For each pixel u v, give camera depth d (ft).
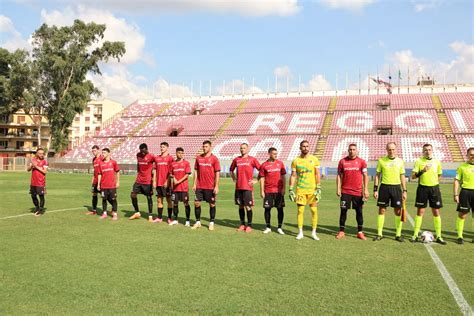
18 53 154.30
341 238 29.53
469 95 167.32
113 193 37.73
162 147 35.70
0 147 229.45
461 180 29.04
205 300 15.94
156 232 30.73
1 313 14.46
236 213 43.52
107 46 163.63
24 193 63.67
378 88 188.65
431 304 15.76
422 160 29.32
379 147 140.36
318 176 29.37
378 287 17.78
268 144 155.53
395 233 32.24
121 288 17.25
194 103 208.54
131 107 216.74
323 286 17.85
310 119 168.96
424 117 155.22
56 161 163.12
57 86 160.66
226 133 170.30
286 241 28.04
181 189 34.09
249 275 19.39
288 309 15.11
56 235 28.99
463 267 21.38
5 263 21.04
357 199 29.76
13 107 179.73
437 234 28.71
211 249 24.94
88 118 302.66
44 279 18.38
